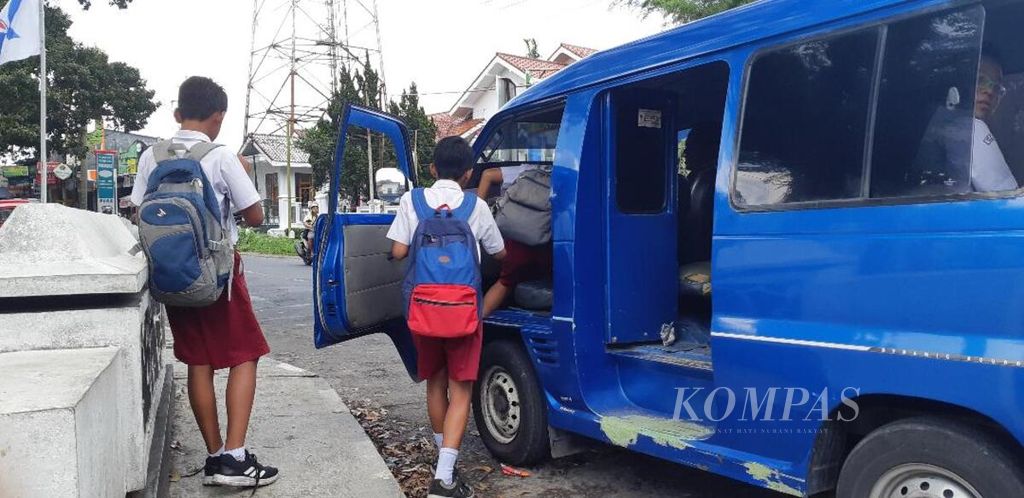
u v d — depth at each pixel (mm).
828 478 3186
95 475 2521
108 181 25562
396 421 5824
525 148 5355
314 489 4125
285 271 18906
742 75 3457
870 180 2959
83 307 3273
